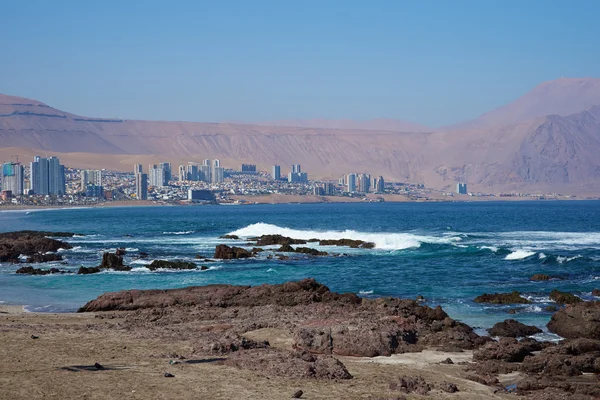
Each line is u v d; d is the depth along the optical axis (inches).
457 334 1140.5
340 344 1043.9
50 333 1081.4
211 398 709.9
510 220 6579.7
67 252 3041.3
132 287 1899.6
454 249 2947.8
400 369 920.9
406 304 1370.6
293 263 2471.7
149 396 708.0
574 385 868.0
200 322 1269.7
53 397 689.6
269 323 1202.6
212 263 2500.0
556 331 1242.0
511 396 826.8
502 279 2014.0
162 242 3607.3
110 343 1001.5
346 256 2711.6
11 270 2365.9
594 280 1990.7
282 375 823.7
